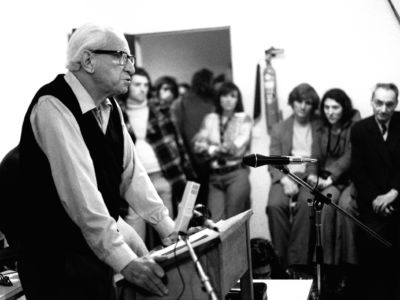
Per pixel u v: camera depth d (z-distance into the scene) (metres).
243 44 5.48
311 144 5.19
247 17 5.46
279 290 2.99
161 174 5.33
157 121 5.37
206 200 5.39
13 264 3.38
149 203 2.37
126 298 1.97
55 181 2.07
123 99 5.32
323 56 5.34
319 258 3.14
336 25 5.32
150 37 5.50
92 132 2.19
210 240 1.92
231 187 5.32
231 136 5.36
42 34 5.34
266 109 5.35
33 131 2.13
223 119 5.40
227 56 5.43
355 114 5.12
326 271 4.81
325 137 5.13
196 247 1.89
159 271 1.91
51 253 2.18
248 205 5.36
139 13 5.63
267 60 5.38
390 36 5.23
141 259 1.95
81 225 2.03
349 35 5.30
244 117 5.38
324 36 5.34
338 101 5.08
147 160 5.30
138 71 5.34
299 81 5.39
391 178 4.81
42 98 2.13
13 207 2.80
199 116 5.43
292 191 5.09
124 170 2.37
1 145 4.88
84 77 2.19
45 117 2.10
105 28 2.19
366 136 4.89
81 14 5.57
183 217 1.89
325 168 5.11
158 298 1.96
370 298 4.73
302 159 2.91
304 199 5.02
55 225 2.16
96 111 2.25
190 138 5.43
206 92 5.43
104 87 2.20
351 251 4.82
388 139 4.85
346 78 5.32
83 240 2.17
